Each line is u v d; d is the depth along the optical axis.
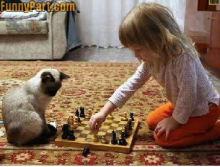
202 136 1.19
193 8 2.92
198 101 1.17
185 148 1.17
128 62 2.77
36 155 1.11
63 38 2.88
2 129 1.33
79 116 1.40
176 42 1.06
